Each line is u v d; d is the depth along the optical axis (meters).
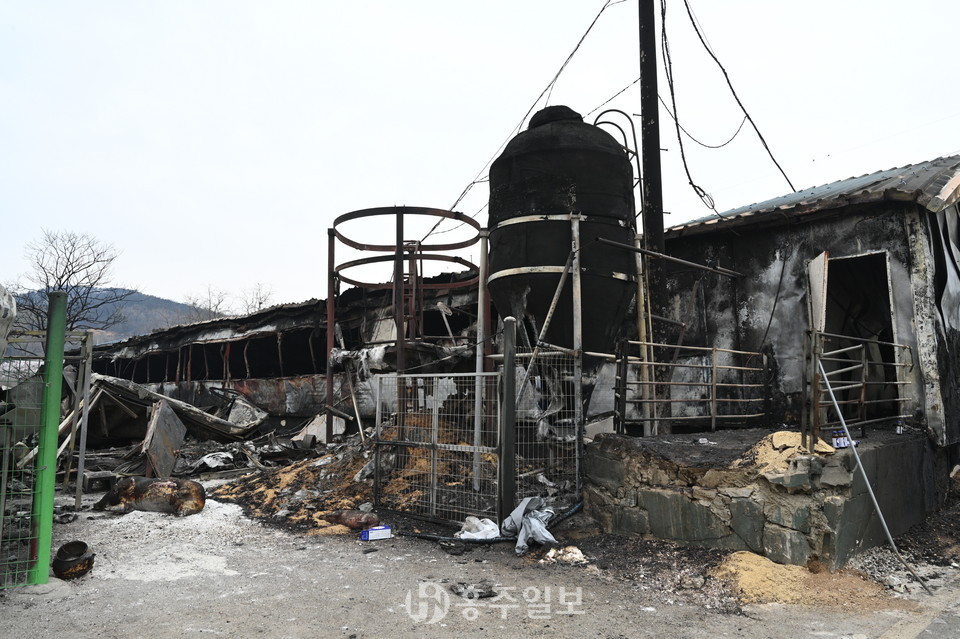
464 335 15.91
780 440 5.90
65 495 9.76
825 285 8.34
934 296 8.54
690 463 6.23
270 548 6.65
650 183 9.59
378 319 17.00
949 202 8.30
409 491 8.31
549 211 8.35
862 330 11.23
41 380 5.29
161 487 8.28
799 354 9.80
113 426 14.84
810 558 5.46
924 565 6.07
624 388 7.62
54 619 4.50
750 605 4.97
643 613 4.79
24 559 5.50
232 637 4.22
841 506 5.47
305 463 10.61
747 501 5.78
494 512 7.20
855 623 4.59
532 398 8.33
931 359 8.22
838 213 9.35
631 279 8.70
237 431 16.45
